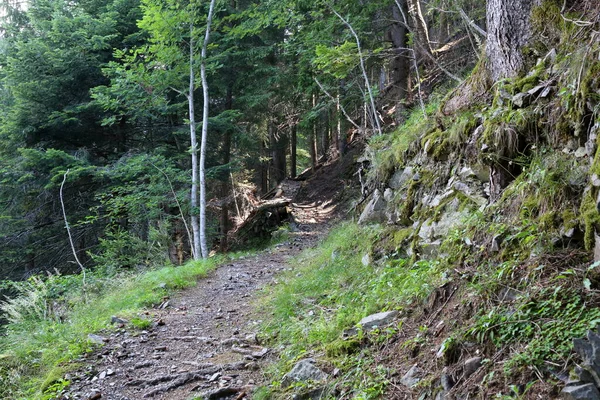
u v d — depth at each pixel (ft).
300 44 39.78
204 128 39.83
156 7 37.52
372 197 24.61
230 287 26.35
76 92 43.04
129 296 24.82
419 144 20.36
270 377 13.11
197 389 13.25
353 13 35.96
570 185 10.46
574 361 7.21
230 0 51.70
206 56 43.83
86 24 41.75
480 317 9.51
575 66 11.44
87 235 46.52
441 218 15.99
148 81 38.73
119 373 14.88
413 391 9.36
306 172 79.56
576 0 13.89
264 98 48.32
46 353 17.40
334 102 40.24
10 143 42.93
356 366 11.25
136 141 48.26
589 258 9.17
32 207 45.37
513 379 7.73
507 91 14.29
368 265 19.07
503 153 13.20
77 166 38.75
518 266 10.15
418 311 12.01
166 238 40.47
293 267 28.45
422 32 34.14
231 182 57.72
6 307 26.55
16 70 40.22
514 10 15.21
